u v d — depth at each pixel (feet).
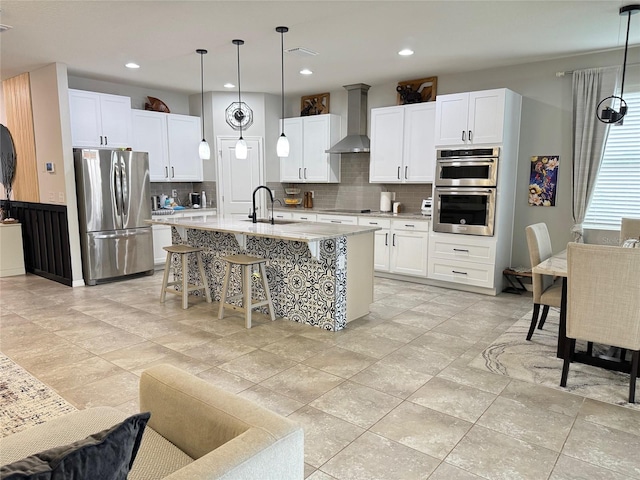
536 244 11.57
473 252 16.97
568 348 9.40
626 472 6.73
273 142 23.88
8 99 20.06
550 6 11.14
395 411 8.49
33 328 12.98
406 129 19.07
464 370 10.28
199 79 19.81
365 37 13.67
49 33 13.24
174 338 12.22
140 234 19.56
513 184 17.28
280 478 3.86
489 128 16.07
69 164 17.53
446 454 7.17
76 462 2.84
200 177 23.73
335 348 11.56
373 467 6.84
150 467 4.51
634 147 14.89
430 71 18.12
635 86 14.73
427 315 14.40
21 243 20.30
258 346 11.67
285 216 22.85
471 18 12.02
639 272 8.24
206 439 4.49
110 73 18.62
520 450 7.28
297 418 8.22
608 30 12.97
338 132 22.40
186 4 11.04
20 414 8.29
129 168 18.94
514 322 13.71
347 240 12.89
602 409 8.59
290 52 15.30
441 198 17.48
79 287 17.98
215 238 15.87
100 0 10.74
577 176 15.74
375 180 20.27
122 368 10.29
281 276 13.89
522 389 9.38
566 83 16.08
